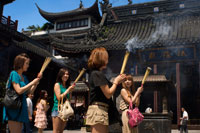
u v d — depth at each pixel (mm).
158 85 10562
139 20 21906
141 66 19062
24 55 3629
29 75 21766
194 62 18031
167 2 23281
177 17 21094
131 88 4672
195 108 26422
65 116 4621
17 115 3221
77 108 26609
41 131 8023
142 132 9586
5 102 3242
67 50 19281
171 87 12656
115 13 24438
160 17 21422
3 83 11406
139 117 4047
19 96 3301
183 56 18141
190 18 20656
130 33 20734
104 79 2793
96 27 20219
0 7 18781
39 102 8195
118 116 2967
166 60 18547
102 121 2752
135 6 24016
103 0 22312
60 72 5016
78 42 19844
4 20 17422
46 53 23797
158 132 9398
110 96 2814
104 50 2965
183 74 26703
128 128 4316
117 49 18359
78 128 21281
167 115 9508
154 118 9594
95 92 2842
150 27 20984
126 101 4367
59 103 4754
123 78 2885
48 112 23953
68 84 5164
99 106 2809
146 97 24734
